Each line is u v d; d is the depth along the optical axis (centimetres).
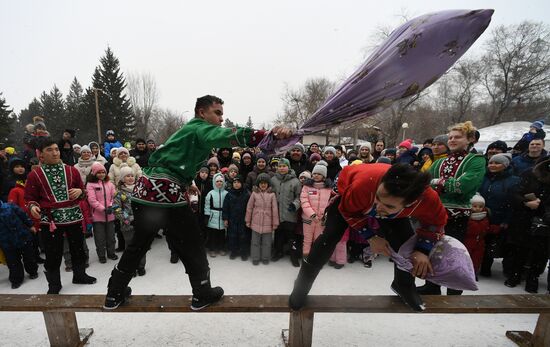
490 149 477
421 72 137
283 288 342
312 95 2877
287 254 450
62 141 543
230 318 282
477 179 278
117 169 507
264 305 210
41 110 4647
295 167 538
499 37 2745
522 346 250
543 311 211
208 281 207
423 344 254
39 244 441
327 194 393
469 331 274
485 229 367
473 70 2845
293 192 412
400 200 138
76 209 319
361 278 374
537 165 329
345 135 2853
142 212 182
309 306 206
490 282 378
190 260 200
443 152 376
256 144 162
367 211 168
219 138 165
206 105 189
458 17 132
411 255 185
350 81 144
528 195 331
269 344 247
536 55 2686
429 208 167
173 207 184
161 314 287
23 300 218
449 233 297
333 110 145
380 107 143
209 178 452
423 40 131
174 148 182
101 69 3434
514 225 348
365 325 278
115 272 196
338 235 187
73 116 3628
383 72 135
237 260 423
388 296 224
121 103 3462
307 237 392
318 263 190
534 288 346
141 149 627
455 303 215
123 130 3422
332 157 522
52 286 316
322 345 250
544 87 2680
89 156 509
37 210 291
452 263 181
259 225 403
